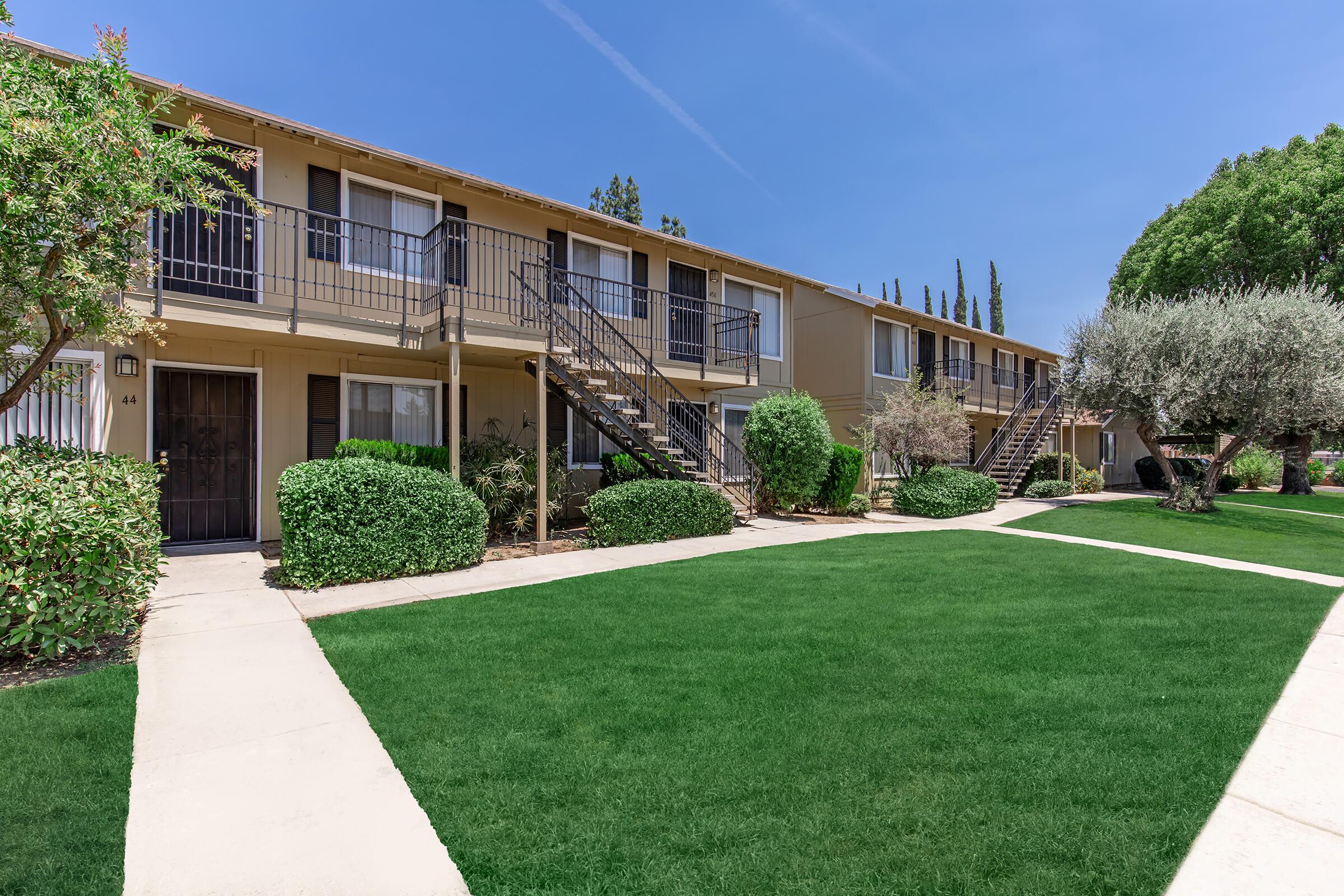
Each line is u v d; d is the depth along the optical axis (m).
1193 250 20.47
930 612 5.59
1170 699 3.72
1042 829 2.43
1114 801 2.63
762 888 2.09
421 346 8.67
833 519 13.43
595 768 2.87
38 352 5.52
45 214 4.25
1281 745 3.19
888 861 2.22
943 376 19.12
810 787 2.70
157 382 8.12
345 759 2.98
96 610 4.31
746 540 9.93
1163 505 15.35
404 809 2.57
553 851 2.29
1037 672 4.13
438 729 3.27
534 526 10.08
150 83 7.04
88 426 7.54
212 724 3.34
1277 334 12.77
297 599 5.94
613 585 6.52
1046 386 23.98
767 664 4.23
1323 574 8.01
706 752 3.01
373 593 6.18
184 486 8.32
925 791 2.68
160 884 2.12
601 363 10.70
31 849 2.29
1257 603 6.11
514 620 5.22
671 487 9.92
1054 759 2.97
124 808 2.56
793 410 12.85
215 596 6.01
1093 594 6.39
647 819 2.49
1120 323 14.71
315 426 9.06
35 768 2.86
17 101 4.19
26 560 4.14
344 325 8.03
